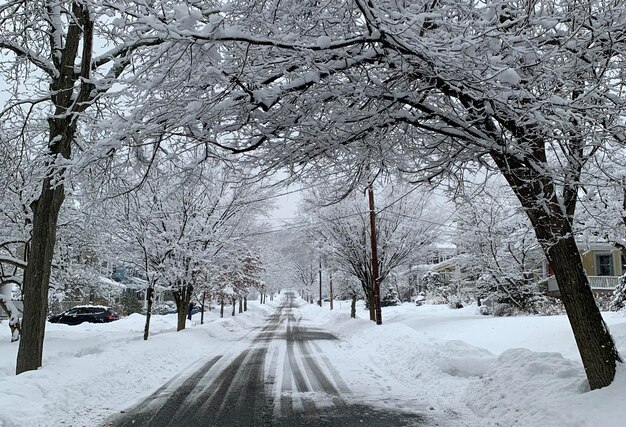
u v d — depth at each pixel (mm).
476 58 5238
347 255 26188
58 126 10078
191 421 7375
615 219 12320
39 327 9914
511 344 14289
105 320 30891
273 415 7727
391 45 5422
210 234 19766
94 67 10070
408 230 25531
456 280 36812
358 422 7234
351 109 6395
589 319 6609
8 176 11328
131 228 16391
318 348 17344
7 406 7012
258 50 5887
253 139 6754
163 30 4816
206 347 17781
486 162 7578
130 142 5977
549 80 6105
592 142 6223
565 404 6223
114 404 8484
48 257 10195
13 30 10438
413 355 12336
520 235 21984
